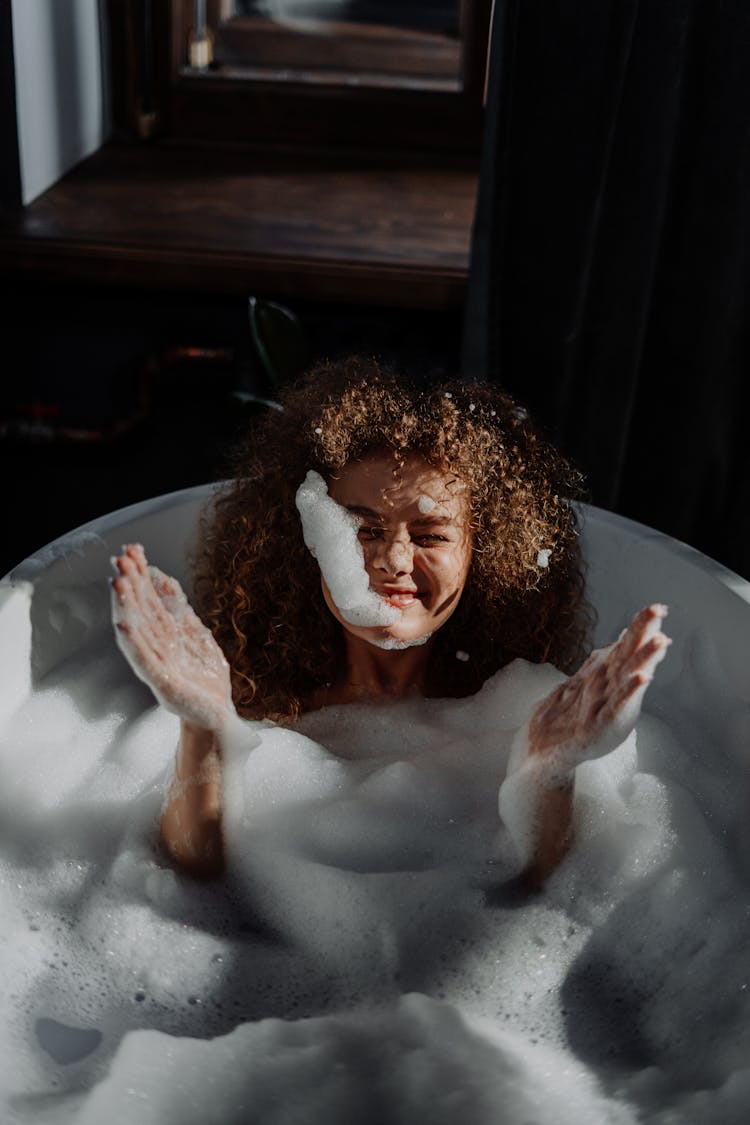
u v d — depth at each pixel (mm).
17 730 1230
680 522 1812
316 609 1235
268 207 1882
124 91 2035
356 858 1147
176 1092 963
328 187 1965
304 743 1210
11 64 1714
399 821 1156
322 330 1838
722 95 1531
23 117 1769
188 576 1406
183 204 1875
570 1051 1026
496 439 1185
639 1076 999
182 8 1974
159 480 1977
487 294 1647
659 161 1553
